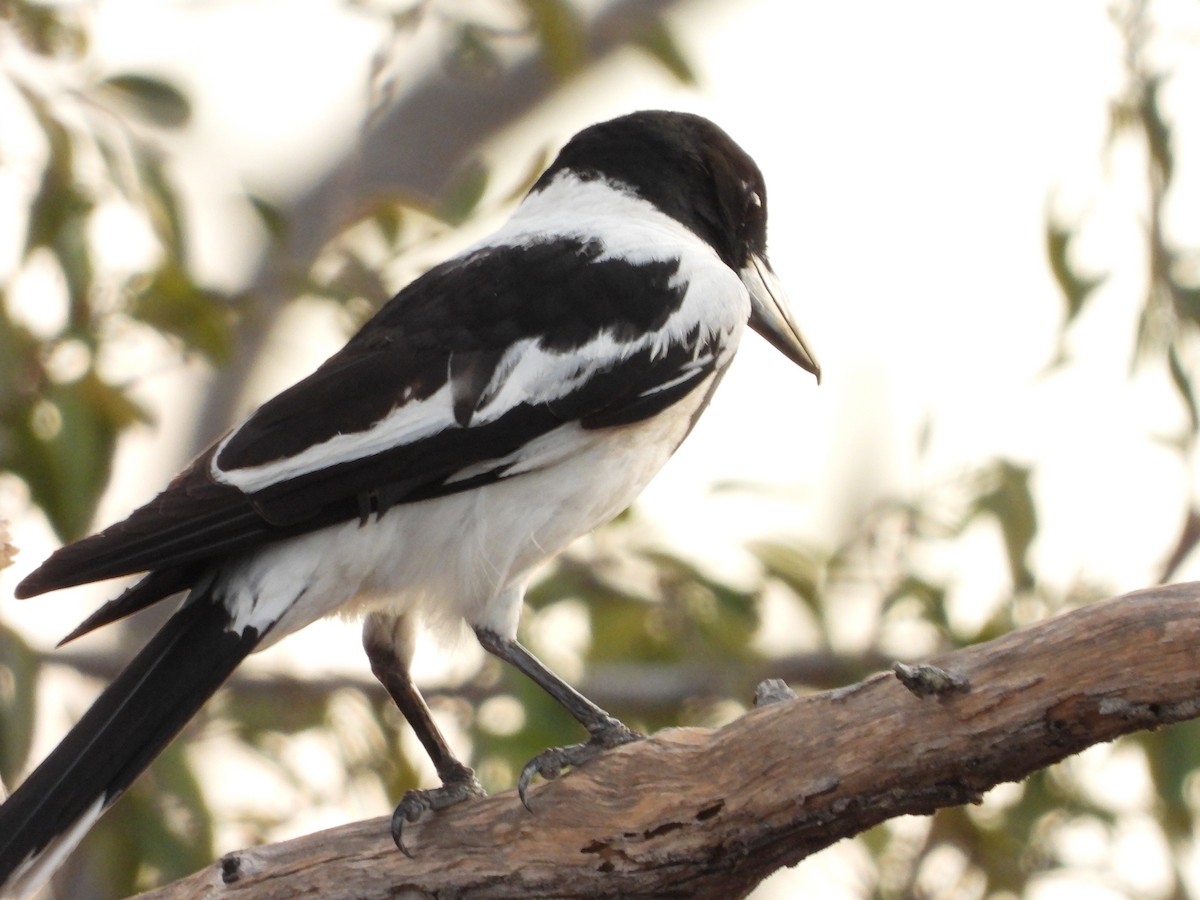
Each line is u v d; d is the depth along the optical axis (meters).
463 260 10.12
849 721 7.78
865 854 12.60
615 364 9.57
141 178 12.25
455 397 9.27
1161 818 12.42
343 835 8.56
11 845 8.22
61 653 13.62
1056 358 12.73
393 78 13.75
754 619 13.34
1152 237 12.72
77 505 11.91
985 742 7.54
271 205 13.20
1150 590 7.39
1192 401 12.73
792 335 11.54
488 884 8.35
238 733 13.21
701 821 8.05
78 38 12.20
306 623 9.05
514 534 9.34
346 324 13.00
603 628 12.98
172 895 8.54
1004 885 12.38
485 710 12.80
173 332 12.41
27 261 11.97
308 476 8.90
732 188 11.30
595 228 10.41
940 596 12.84
